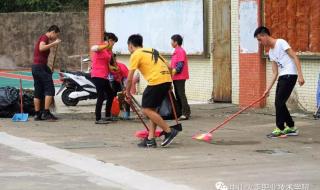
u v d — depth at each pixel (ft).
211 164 34.50
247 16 62.90
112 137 45.11
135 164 34.78
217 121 53.67
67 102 67.82
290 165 34.01
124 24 86.02
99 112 52.80
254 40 62.18
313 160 35.45
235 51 65.72
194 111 61.36
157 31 78.18
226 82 67.15
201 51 69.97
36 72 54.34
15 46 125.59
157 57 39.93
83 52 124.47
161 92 39.75
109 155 37.68
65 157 37.17
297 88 57.93
